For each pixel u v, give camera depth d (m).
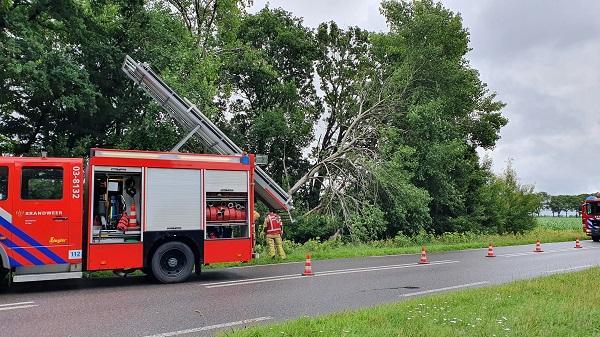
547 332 6.13
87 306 8.61
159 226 11.41
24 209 10.05
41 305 8.69
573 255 20.14
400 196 28.59
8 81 19.08
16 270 9.97
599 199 33.34
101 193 11.02
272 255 16.95
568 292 9.16
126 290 10.41
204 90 21.95
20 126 22.55
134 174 11.30
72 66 19.00
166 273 11.44
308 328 6.32
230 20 29.33
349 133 32.16
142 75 16.25
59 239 10.27
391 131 28.81
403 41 31.72
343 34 40.31
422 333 6.02
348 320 6.79
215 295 9.81
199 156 12.09
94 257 10.70
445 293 9.52
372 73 33.78
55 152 21.47
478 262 16.95
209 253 11.96
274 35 38.03
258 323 7.29
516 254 20.66
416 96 30.88
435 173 31.58
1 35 17.80
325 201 30.09
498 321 6.60
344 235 28.31
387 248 23.06
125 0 22.61
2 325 7.15
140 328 7.00
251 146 35.56
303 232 28.12
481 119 43.47
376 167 27.84
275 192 15.40
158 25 23.11
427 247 23.92
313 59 39.69
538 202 48.28
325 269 14.47
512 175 50.38
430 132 30.80
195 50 23.92
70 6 19.77
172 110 16.97
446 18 32.59
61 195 10.35
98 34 22.11
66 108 20.95
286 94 36.38
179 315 7.89
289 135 34.78
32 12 20.06
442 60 31.00
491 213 43.12
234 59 31.02
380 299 9.48
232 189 12.42
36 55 17.94
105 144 23.31
